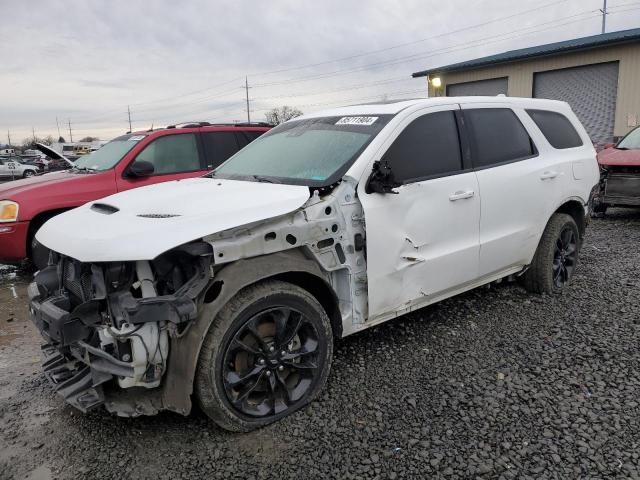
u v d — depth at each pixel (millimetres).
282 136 4266
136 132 7574
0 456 2752
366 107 4055
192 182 3877
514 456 2613
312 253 3061
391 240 3422
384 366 3582
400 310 3662
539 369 3479
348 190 3258
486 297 4871
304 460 2631
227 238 2732
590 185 5199
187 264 2762
